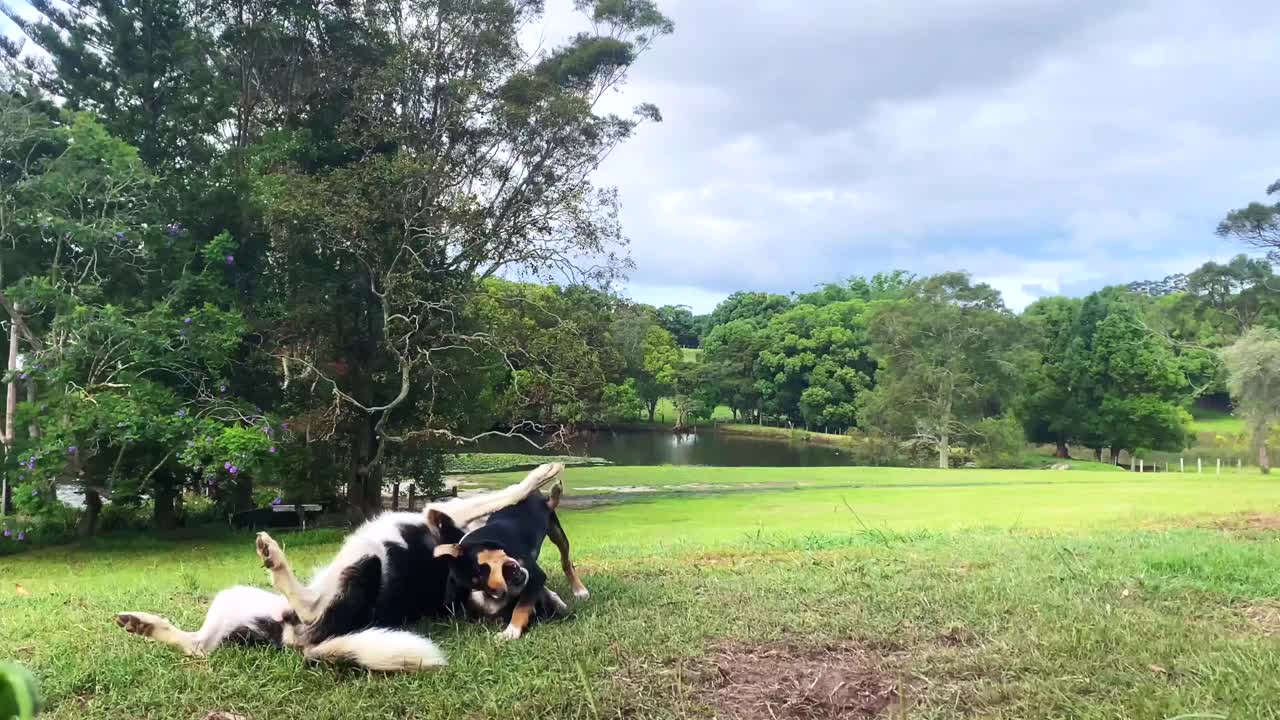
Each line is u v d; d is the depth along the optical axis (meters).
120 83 20.53
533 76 21.03
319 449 21.39
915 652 4.07
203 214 19.30
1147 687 3.43
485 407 24.95
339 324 21.48
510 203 21.59
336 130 21.41
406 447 22.55
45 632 4.57
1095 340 59.22
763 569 6.64
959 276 55.22
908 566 6.57
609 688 3.55
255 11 22.00
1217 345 57.91
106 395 16.67
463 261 22.27
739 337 79.12
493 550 4.46
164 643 4.11
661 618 4.73
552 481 5.53
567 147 21.55
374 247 19.69
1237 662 3.67
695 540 10.29
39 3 19.89
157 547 17.08
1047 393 59.97
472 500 5.17
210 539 18.53
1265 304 53.38
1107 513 13.00
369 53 21.89
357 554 4.25
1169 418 56.25
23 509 16.81
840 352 71.50
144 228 17.50
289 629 4.00
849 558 7.19
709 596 5.40
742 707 3.43
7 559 15.47
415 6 20.61
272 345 20.44
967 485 26.77
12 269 17.78
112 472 17.69
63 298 16.44
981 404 55.69
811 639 4.29
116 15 19.89
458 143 21.41
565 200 21.00
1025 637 4.18
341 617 4.00
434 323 21.20
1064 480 29.92
